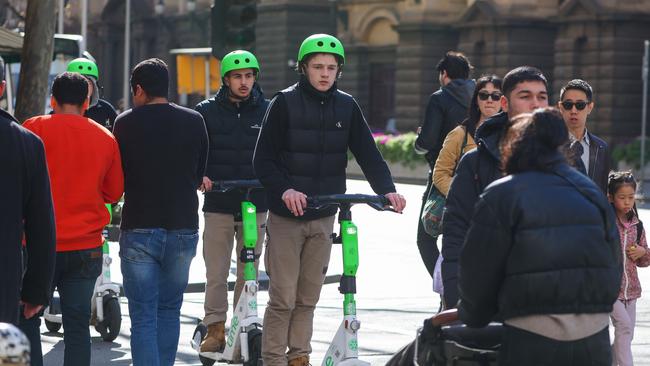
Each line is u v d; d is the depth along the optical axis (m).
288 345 23.20
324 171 22.38
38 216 17.64
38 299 17.92
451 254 16.69
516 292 13.74
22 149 17.36
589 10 119.44
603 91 120.00
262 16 160.75
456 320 14.56
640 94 120.31
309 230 22.31
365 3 153.88
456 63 29.77
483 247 13.88
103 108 34.53
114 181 21.48
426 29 139.88
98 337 30.64
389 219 69.12
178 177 21.75
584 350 13.84
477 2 130.12
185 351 29.08
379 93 154.38
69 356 21.39
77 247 21.08
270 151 22.14
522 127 14.24
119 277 41.41
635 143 108.75
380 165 22.52
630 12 118.12
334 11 153.75
